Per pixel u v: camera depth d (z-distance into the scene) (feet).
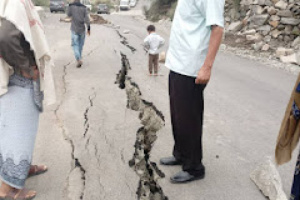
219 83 23.12
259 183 9.93
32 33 8.29
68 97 17.67
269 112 17.26
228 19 48.88
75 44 23.88
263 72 27.68
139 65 27.02
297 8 37.65
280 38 38.58
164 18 79.87
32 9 8.25
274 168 9.95
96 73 23.00
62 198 9.18
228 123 15.39
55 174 10.32
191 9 8.39
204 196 9.50
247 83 23.52
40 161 11.03
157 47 22.86
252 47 38.70
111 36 42.96
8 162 8.29
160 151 12.23
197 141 9.56
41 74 8.83
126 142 12.75
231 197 9.48
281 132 7.05
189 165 9.94
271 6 39.96
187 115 9.13
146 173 10.91
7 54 7.40
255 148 12.71
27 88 8.38
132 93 19.49
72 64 25.38
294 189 7.18
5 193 8.75
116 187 9.83
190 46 8.53
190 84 8.81
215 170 10.91
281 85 23.34
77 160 11.22
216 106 17.94
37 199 9.06
